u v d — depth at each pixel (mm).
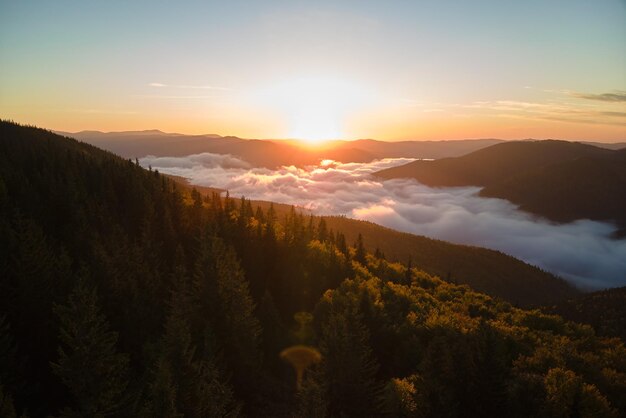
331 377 32531
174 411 23953
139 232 78250
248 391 37969
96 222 70875
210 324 38281
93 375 25984
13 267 38000
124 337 37500
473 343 36344
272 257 77500
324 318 53656
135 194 88375
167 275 56375
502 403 25797
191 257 67625
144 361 33781
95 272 41500
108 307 38688
